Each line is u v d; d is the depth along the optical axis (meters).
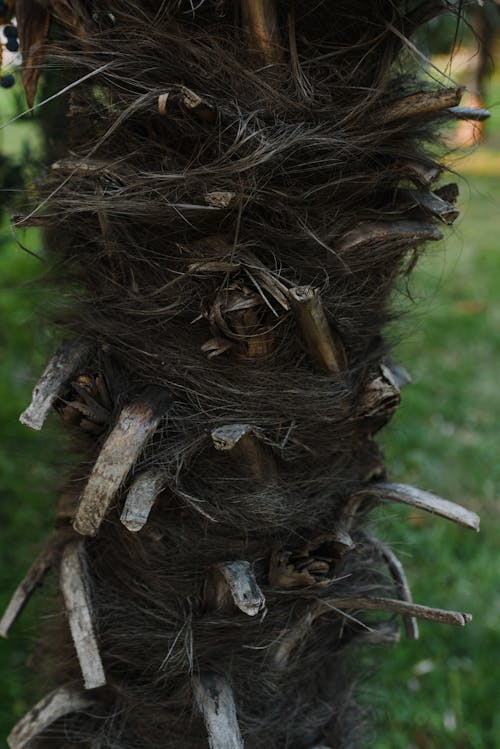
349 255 0.88
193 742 0.96
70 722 0.99
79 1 0.89
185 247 0.88
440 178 0.95
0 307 2.65
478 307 3.22
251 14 0.86
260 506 0.91
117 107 0.89
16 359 2.35
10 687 1.40
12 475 1.91
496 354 2.88
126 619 0.94
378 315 0.94
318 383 0.90
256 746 0.97
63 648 0.99
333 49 0.88
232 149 0.84
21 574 1.66
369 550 1.00
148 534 0.92
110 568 0.96
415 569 1.76
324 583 0.92
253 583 0.89
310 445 0.92
